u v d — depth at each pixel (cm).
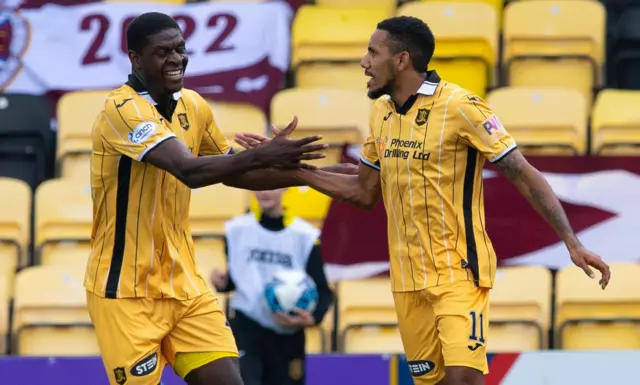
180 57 1537
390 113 1641
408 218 1619
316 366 2225
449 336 1582
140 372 1567
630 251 2589
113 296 1567
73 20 3170
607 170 2602
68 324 2572
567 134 2933
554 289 2605
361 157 1702
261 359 2205
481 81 3127
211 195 2791
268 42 3122
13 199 2828
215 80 3092
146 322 1573
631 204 2591
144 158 1503
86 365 2212
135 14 3162
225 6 3153
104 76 3145
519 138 2936
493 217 2584
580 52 3222
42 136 3052
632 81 3300
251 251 2227
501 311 2558
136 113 1520
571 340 2559
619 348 2545
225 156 1465
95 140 1566
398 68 1614
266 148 1448
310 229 2248
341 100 2967
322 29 3228
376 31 1638
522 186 1577
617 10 3397
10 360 2209
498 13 3375
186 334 1603
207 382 1591
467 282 1598
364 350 2562
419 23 1619
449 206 1597
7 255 2791
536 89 2966
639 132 2947
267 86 3092
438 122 1591
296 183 1695
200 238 2770
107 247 1580
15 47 3156
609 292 2558
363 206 1714
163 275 1580
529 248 2580
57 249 2800
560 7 3250
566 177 2612
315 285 2220
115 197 1562
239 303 2209
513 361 2159
